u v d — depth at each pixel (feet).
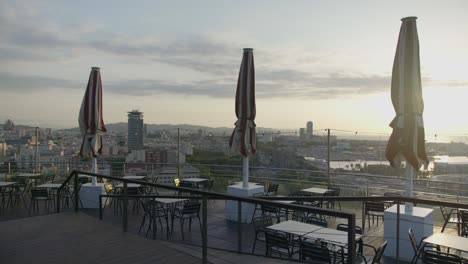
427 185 24.16
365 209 22.03
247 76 24.44
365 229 21.68
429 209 18.34
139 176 33.60
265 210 20.20
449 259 12.31
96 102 27.32
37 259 13.43
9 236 16.61
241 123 24.39
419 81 16.99
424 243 13.96
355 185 27.25
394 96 17.40
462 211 19.07
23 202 28.07
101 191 27.25
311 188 27.68
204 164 34.99
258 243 18.49
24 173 33.06
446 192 23.38
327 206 25.23
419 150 16.84
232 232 20.93
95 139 27.17
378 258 13.38
